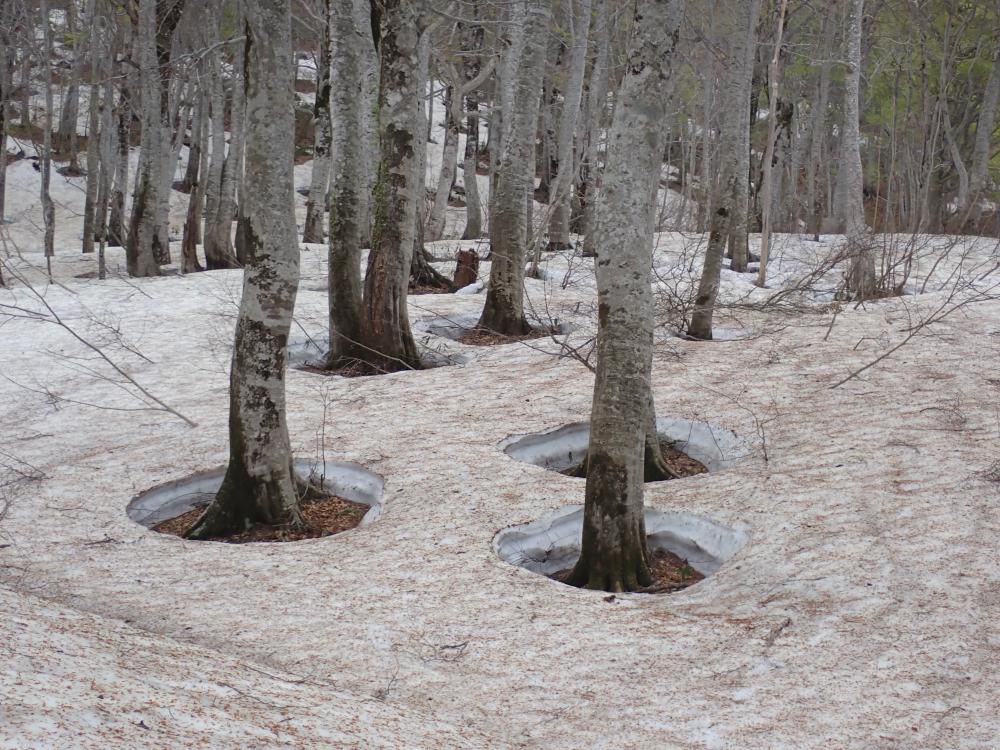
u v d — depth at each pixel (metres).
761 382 8.95
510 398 8.97
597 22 23.38
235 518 6.41
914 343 9.95
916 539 5.18
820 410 7.96
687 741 3.46
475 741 3.31
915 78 26.50
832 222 24.80
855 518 5.58
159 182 18.41
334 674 4.05
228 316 13.41
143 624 4.60
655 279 14.98
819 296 15.23
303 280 16.77
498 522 6.03
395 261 10.58
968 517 5.39
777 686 3.85
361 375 10.50
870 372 8.95
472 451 7.47
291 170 6.41
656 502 6.39
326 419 8.58
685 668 4.07
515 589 5.04
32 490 6.93
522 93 11.86
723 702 3.75
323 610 4.78
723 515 6.02
